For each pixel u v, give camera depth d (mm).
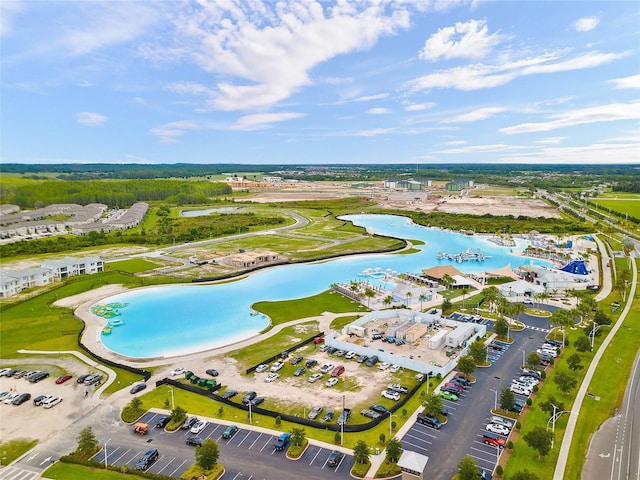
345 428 84625
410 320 143125
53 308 161875
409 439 81812
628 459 74875
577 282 192500
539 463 74312
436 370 107688
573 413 89938
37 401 96188
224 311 161625
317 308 162375
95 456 77812
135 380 107562
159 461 76375
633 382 102875
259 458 76938
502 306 143000
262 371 111062
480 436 82562
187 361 118375
